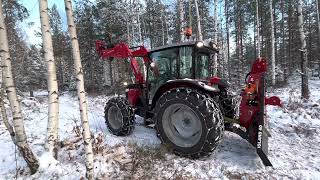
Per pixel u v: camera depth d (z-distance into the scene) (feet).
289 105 33.47
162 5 101.35
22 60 69.56
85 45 88.12
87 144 13.94
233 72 105.09
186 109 17.11
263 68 17.67
